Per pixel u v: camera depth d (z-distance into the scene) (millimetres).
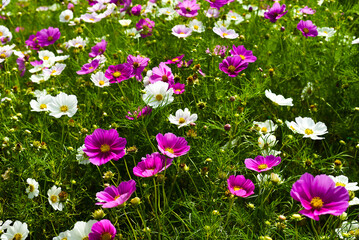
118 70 1689
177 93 1678
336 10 2055
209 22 2150
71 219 1542
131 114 1597
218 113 1664
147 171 1396
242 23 2246
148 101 1574
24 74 2102
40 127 1704
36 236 1552
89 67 1812
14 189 1595
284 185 1537
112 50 2061
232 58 1703
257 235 1452
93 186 1652
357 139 1728
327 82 1873
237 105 1698
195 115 1595
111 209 1486
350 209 1581
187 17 2096
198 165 1619
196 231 1432
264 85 1769
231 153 1555
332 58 1887
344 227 1415
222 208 1545
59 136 1764
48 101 1701
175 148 1444
